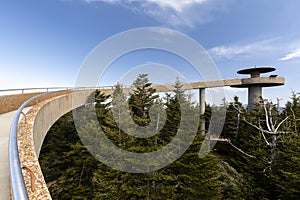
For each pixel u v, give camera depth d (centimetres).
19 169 214
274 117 1952
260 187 1307
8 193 327
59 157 2030
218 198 1448
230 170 1867
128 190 1259
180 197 1370
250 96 2730
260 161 1355
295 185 1059
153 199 1331
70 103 1658
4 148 534
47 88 1916
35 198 345
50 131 2325
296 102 2330
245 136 2097
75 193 1534
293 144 1227
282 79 2655
